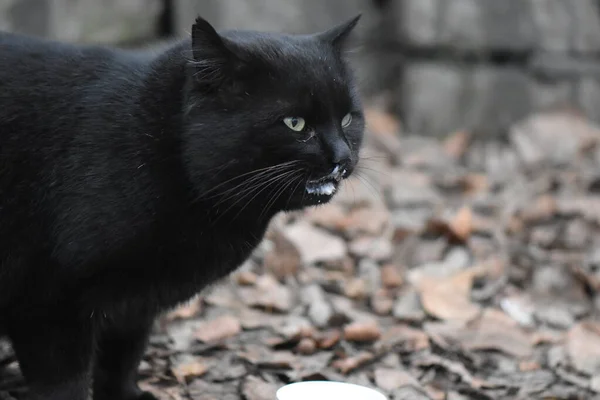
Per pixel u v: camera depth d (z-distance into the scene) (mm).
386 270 6445
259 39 4273
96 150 4082
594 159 8930
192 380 5051
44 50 4348
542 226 7473
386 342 5562
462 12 9367
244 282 6152
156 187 4090
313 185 4246
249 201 4223
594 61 9930
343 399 4391
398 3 9430
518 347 5629
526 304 6309
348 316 5840
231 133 4090
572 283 6605
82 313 4168
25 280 4113
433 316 5980
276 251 6430
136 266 4141
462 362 5484
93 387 4828
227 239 4363
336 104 4234
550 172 8508
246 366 5199
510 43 9547
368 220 7141
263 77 4117
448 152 8883
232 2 8742
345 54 4625
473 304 6148
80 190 4043
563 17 9742
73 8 7832
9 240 4098
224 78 4086
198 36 4031
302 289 6164
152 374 5129
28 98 4176
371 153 8305
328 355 5406
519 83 9625
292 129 4152
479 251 6898
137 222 4051
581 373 5422
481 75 9508
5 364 5090
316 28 9203
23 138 4121
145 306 4402
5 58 4277
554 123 9250
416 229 7074
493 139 9570
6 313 4164
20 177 4098
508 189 8125
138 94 4191
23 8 7266
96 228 4016
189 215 4172
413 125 9422
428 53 9445
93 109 4160
